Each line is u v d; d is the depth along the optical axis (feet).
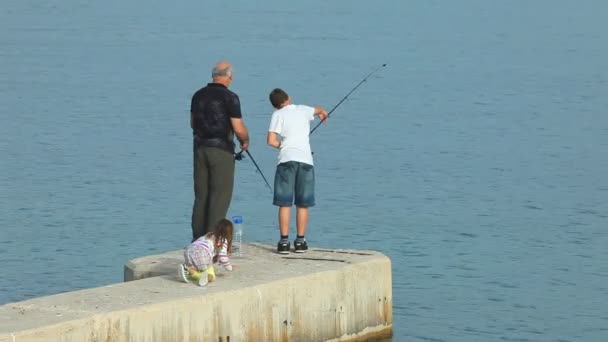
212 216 172.76
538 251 278.05
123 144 436.35
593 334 211.41
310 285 164.14
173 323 147.43
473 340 204.74
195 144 173.47
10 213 316.81
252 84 634.84
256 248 181.27
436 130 474.49
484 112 531.50
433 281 247.29
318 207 325.21
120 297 149.89
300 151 175.63
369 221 308.60
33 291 240.12
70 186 355.15
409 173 378.73
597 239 292.20
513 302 231.50
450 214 318.86
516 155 416.87
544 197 344.49
